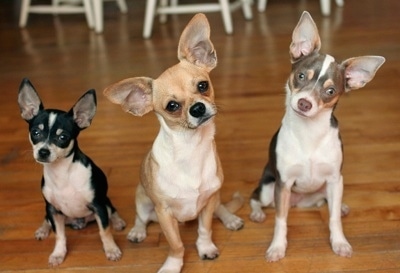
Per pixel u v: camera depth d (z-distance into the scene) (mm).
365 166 1157
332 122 916
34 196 1136
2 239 1036
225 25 1956
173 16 2213
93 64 1761
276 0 2332
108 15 2301
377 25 1921
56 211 970
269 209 1071
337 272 928
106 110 1437
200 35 876
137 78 858
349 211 1046
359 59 874
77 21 2248
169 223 926
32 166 1228
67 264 976
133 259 981
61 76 1675
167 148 888
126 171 1197
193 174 898
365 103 1386
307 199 1046
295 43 903
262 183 1035
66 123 917
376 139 1242
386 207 1051
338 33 1871
